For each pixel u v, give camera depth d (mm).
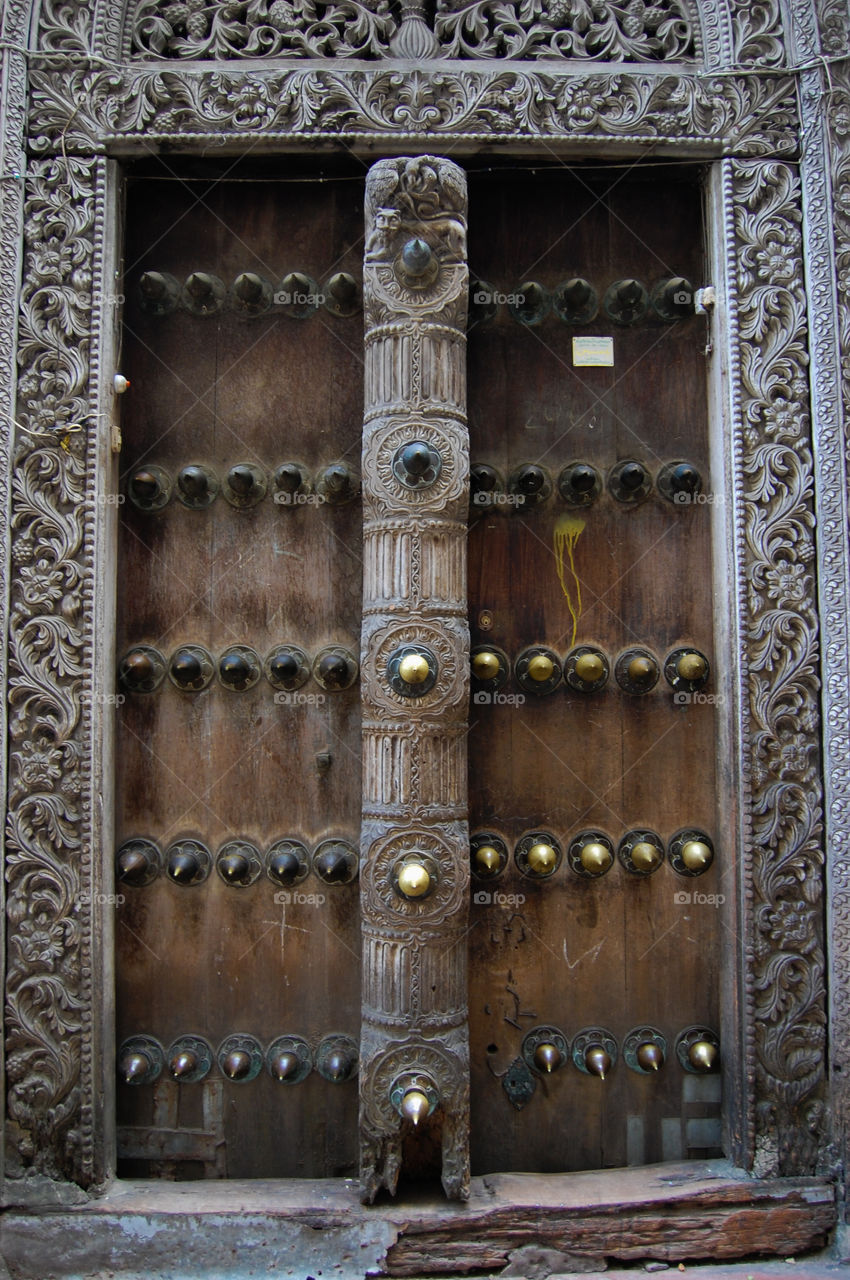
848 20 2318
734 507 2273
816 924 2225
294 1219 2111
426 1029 2084
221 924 2367
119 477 2408
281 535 2438
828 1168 2188
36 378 2236
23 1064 2148
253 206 2465
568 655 2438
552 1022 2375
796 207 2318
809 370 2293
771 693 2252
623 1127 2355
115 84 2285
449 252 2213
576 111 2307
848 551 2242
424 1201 2152
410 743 2125
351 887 2383
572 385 2477
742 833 2232
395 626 2141
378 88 2295
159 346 2441
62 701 2203
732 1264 2148
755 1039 2207
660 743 2432
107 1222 2102
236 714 2404
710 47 2348
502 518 2447
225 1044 2338
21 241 2254
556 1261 2123
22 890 2166
